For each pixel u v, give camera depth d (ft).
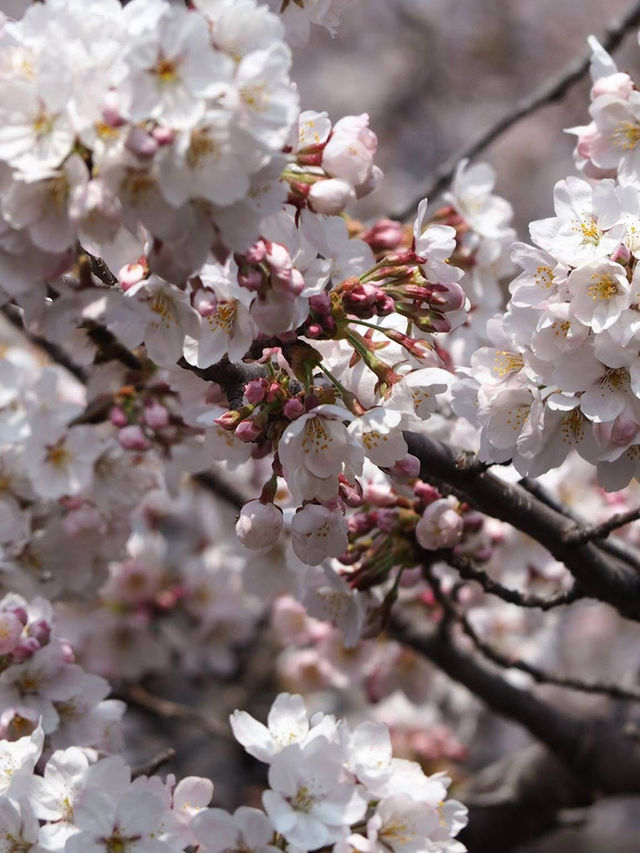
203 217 4.94
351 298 5.17
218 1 4.97
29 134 4.91
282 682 8.07
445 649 6.36
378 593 5.72
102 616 6.66
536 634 6.79
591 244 5.17
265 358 5.27
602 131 5.38
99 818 5.23
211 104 4.90
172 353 5.16
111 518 5.88
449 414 5.66
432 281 5.28
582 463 6.25
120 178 4.90
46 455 5.76
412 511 5.53
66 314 5.07
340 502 5.18
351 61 16.06
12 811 5.26
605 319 5.13
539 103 6.33
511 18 16.24
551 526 5.46
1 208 4.94
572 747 6.45
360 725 5.31
